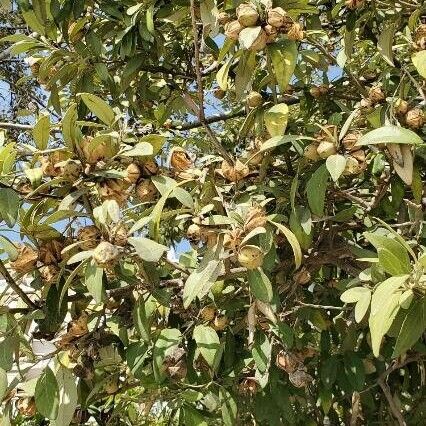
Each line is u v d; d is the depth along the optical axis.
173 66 1.15
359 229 0.96
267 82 0.94
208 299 0.86
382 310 0.60
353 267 0.91
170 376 0.84
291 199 0.82
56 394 0.75
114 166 0.79
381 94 0.87
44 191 0.77
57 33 1.08
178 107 1.18
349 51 1.03
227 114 1.18
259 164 0.91
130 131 0.95
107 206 0.71
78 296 0.81
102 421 1.02
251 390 0.91
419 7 0.98
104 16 1.10
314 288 1.07
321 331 1.00
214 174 0.86
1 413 0.81
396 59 1.05
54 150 0.74
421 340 0.94
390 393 1.04
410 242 0.82
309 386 1.08
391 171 0.87
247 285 0.84
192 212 0.77
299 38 0.81
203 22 0.94
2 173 0.74
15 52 1.04
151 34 1.01
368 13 1.05
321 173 0.78
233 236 0.72
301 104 1.07
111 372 0.90
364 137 0.73
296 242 0.72
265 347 0.79
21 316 0.77
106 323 0.85
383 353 0.97
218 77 0.91
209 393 0.85
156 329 0.87
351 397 1.13
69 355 0.79
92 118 1.13
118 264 0.78
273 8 0.80
